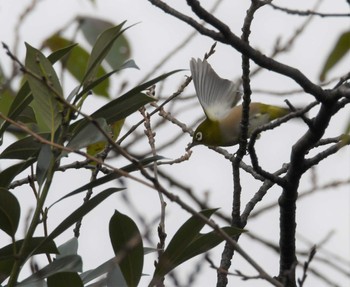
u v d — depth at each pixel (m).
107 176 7.50
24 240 7.37
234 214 8.80
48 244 7.47
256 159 8.27
